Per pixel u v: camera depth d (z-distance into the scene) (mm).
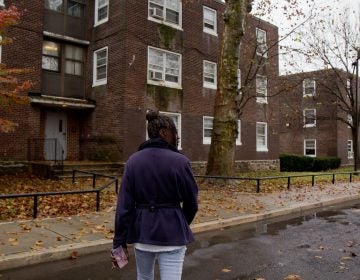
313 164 28234
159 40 19312
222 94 14984
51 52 18438
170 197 2918
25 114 17031
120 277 5301
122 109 17656
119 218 2863
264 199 12352
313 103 33969
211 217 9289
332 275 5461
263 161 24953
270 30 25391
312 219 10156
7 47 16500
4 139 16297
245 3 15570
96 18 19469
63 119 19094
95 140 18891
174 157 2949
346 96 33594
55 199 10664
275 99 25938
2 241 6402
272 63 25453
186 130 20344
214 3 22375
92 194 11797
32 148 17266
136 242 2889
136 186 2928
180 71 20266
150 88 18750
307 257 6406
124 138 17516
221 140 14828
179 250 2891
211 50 22047
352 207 12469
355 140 26312
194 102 20859
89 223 7996
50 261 5934
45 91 18047
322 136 34406
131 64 17969
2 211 8914
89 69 19594
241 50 23375
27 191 11836
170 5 20031
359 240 7711
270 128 25641
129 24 17969
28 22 17250
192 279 5238
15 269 5520
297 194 13938
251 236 7996
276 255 6516
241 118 23562
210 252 6652
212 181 14664
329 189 15867
